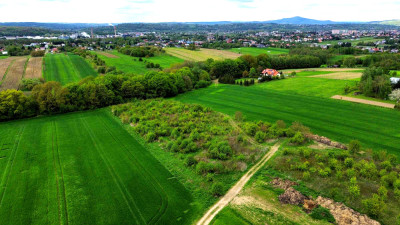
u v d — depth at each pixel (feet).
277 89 336.08
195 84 372.79
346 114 226.79
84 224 100.53
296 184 124.98
